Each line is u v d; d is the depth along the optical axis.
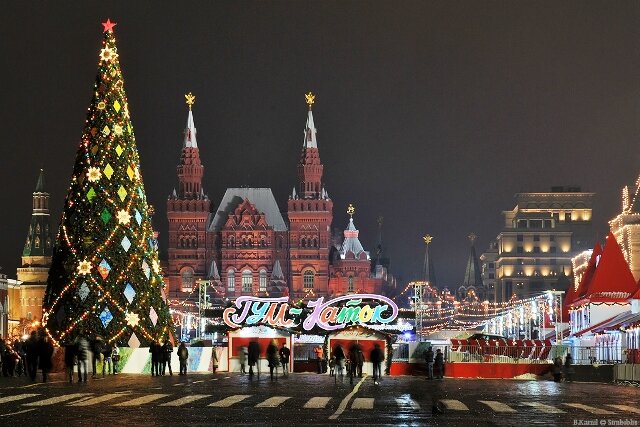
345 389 52.75
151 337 75.56
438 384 63.62
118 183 75.44
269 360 62.19
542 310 146.88
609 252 111.12
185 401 40.75
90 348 68.31
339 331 86.19
